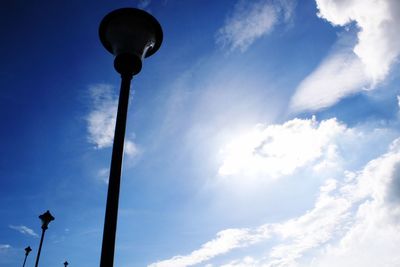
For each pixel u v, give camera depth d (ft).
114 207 7.96
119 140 9.18
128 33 11.25
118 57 10.89
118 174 8.54
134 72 11.01
